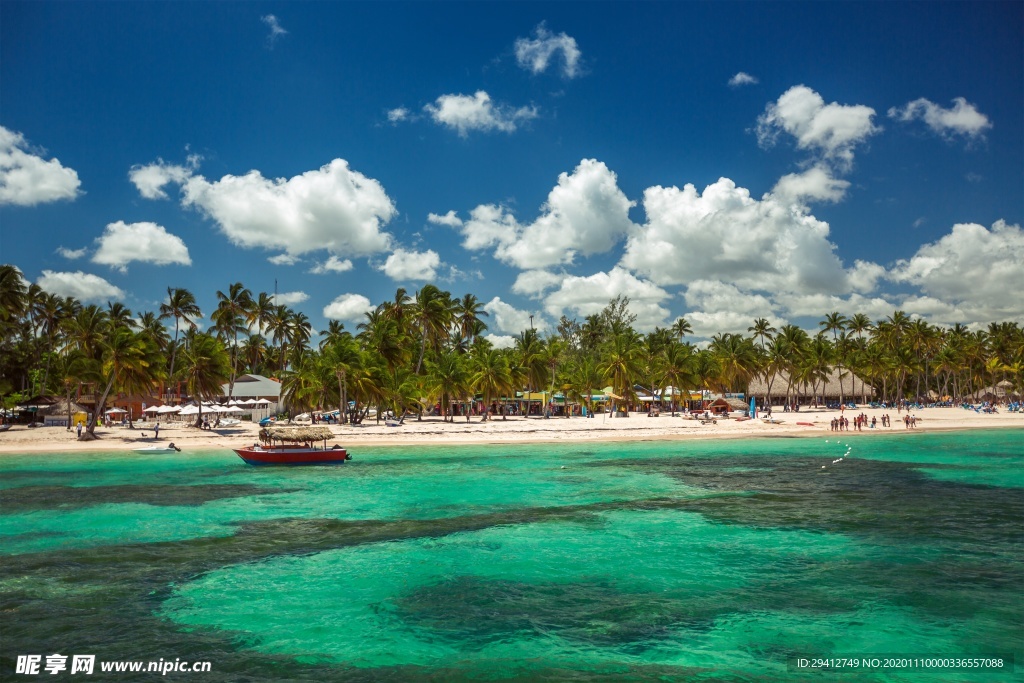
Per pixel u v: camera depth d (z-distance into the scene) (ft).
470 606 53.98
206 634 48.44
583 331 414.00
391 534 78.54
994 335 439.63
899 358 417.69
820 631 48.21
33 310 275.80
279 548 72.33
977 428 261.85
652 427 245.24
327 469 139.95
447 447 188.65
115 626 50.01
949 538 75.10
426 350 320.70
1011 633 47.52
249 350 417.49
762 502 98.78
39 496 106.11
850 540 74.38
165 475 131.34
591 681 40.75
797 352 390.21
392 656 44.55
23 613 52.65
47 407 260.01
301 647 46.09
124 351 192.44
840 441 209.05
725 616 51.24
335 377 242.37
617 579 60.70
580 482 119.96
